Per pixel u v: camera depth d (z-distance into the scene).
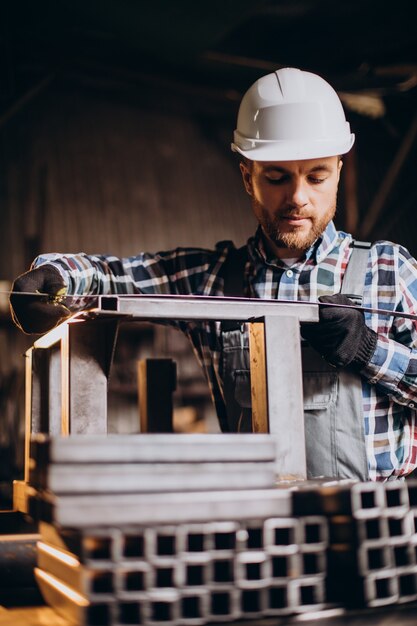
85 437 0.95
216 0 4.41
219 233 7.11
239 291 1.96
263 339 1.31
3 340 6.01
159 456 0.97
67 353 1.30
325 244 1.89
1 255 6.33
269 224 1.83
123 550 0.97
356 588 1.01
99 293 1.94
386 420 1.78
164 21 4.72
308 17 5.43
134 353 6.12
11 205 6.46
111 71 6.24
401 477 1.83
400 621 1.01
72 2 4.65
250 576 1.03
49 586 1.09
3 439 5.89
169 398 1.93
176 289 2.03
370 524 1.04
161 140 7.16
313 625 0.98
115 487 0.95
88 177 6.78
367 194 7.51
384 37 5.57
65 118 6.82
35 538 1.31
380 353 1.65
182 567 0.93
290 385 1.30
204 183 7.20
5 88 5.89
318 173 1.78
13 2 4.78
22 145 6.61
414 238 7.41
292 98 1.82
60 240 6.53
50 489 0.93
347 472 1.70
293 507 1.01
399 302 1.85
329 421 1.72
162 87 6.45
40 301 1.56
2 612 1.12
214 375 1.95
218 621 0.96
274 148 1.77
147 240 6.84
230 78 6.30
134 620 0.95
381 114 6.46
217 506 0.97
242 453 1.00
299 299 1.88
